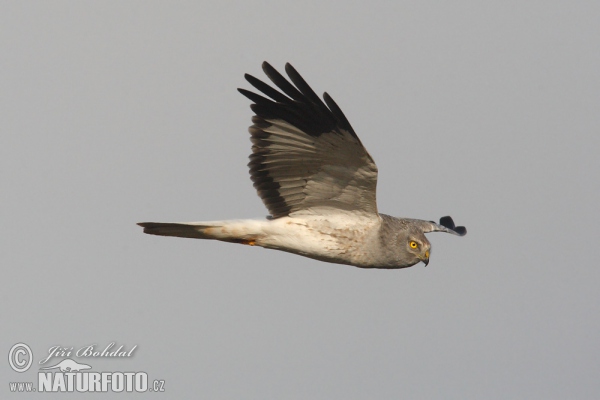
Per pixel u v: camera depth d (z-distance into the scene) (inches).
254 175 512.4
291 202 530.6
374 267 558.3
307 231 533.6
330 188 518.6
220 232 532.1
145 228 527.2
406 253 548.4
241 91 484.7
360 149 482.0
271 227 534.0
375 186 508.1
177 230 530.6
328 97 462.9
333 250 537.3
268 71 473.1
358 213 533.6
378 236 539.5
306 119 479.2
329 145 487.5
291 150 497.4
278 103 480.4
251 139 498.0
